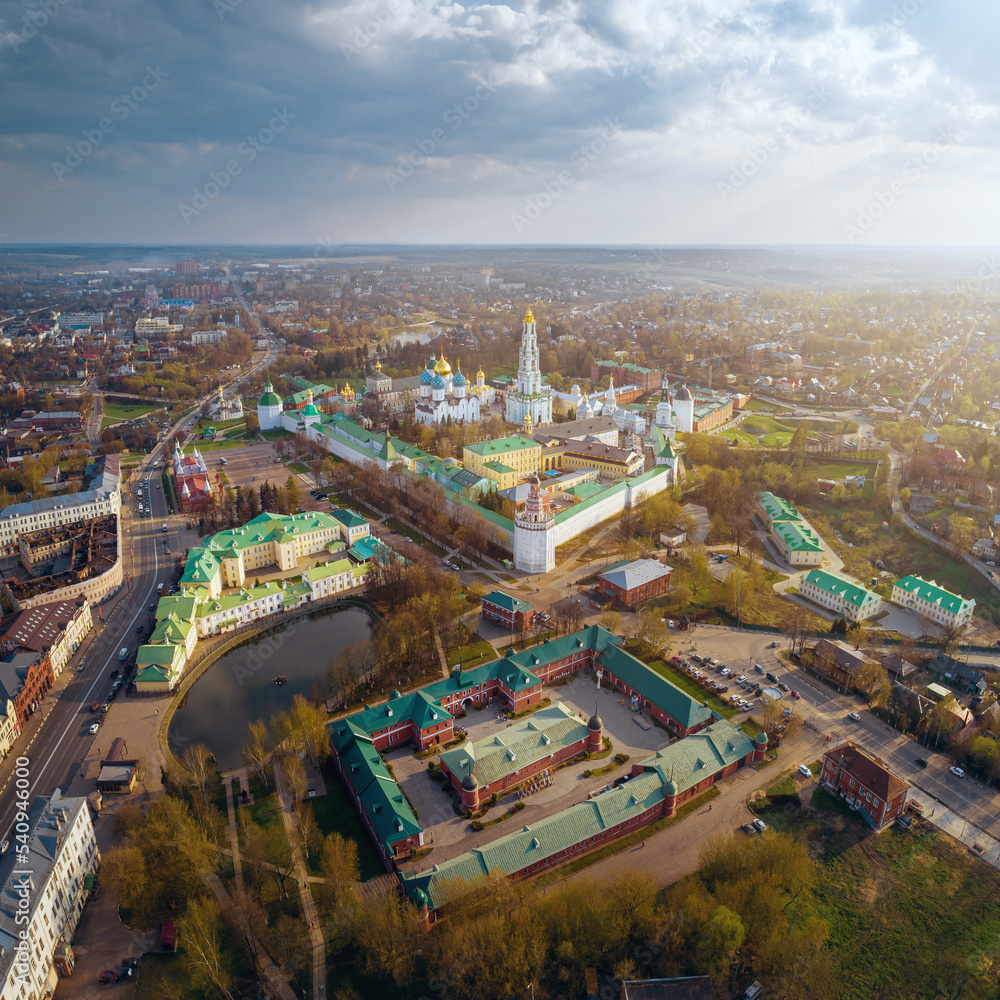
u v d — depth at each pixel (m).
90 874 147.12
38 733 190.88
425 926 132.88
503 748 172.12
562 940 127.56
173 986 125.94
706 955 124.06
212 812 161.38
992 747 176.12
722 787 173.38
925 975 128.50
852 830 160.25
